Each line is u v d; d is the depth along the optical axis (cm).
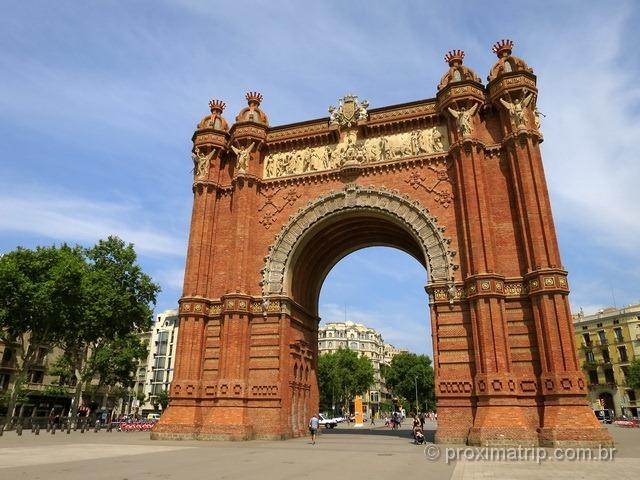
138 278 6662
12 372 8856
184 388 4100
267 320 4256
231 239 4562
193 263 4444
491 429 3194
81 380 6338
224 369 4072
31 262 5500
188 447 3241
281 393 4044
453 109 4172
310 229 4416
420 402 16212
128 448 3161
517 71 4038
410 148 4356
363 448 3219
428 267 3953
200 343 4247
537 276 3503
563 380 3219
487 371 3362
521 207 3756
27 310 5366
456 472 2027
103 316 5962
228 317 4206
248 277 4378
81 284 5512
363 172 4416
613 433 5344
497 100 4088
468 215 3812
